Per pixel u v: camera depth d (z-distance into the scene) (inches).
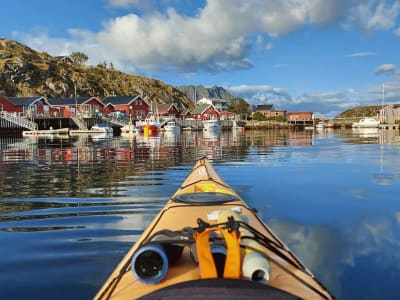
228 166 562.6
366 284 165.3
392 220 261.4
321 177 449.4
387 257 194.7
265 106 4493.1
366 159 655.1
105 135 1927.9
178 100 5290.4
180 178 438.6
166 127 2269.9
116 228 238.5
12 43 4347.9
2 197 335.9
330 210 289.4
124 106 2832.2
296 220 263.1
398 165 562.9
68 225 246.1
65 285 162.1
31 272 174.2
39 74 3700.8
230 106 4311.0
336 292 158.4
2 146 1079.0
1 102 2249.0
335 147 978.1
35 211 283.4
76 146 1071.0
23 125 1978.3
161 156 740.0
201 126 2709.2
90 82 4188.0
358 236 227.8
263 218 268.8
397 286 163.3
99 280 166.4
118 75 5019.7
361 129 3046.3
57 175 472.4
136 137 1705.2
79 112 2480.3
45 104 2456.9
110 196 335.9
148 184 397.7
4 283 163.9
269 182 413.4
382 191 360.2
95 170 518.9
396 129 2888.8
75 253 196.1
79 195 341.7
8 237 222.1
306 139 1466.5
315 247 208.8
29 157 726.5
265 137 1674.5
